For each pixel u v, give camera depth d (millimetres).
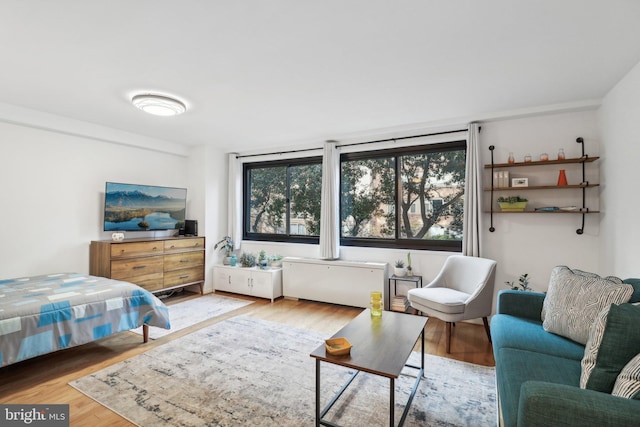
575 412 1073
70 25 1914
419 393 2258
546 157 3336
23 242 3639
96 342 3133
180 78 2664
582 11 1777
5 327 2236
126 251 4074
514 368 1668
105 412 2018
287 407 2086
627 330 1296
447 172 4109
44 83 2770
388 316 2545
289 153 5125
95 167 4270
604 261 3100
